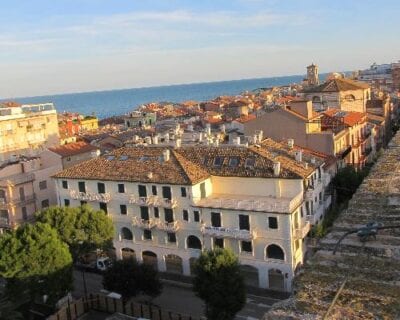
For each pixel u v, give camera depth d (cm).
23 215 8081
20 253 4812
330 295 1205
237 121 11238
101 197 6844
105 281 5509
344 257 1400
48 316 5375
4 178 8062
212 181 6438
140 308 5247
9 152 10925
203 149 6831
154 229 6569
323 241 1552
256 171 6138
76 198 7044
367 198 1953
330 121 8750
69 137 13512
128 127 18912
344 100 11562
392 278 1242
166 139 8150
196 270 4878
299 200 5775
